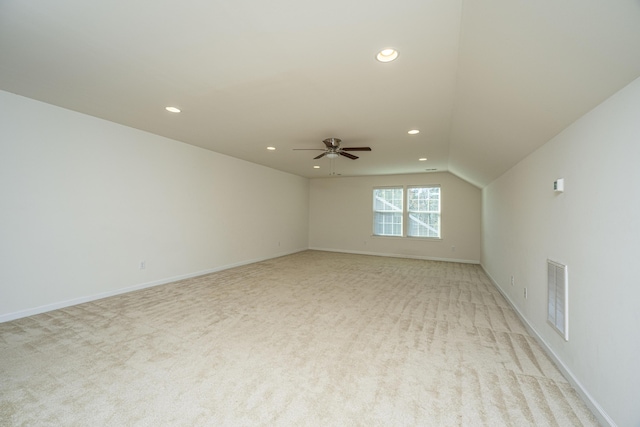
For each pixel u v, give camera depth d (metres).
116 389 1.75
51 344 2.34
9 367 1.98
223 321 2.89
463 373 2.00
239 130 3.85
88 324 2.77
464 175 6.10
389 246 7.72
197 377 1.90
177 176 4.56
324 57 2.00
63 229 3.23
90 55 2.05
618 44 1.16
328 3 1.46
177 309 3.23
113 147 3.69
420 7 1.47
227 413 1.56
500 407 1.64
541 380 1.93
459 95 2.50
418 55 1.94
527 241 2.94
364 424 1.49
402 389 1.80
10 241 2.84
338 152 4.32
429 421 1.52
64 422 1.47
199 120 3.48
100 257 3.58
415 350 2.33
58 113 3.16
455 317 3.12
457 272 5.60
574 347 1.88
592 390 1.64
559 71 1.52
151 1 1.47
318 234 8.76
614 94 1.48
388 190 7.84
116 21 1.66
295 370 2.00
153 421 1.49
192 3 1.48
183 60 2.09
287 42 1.83
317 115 3.19
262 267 5.89
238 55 2.01
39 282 3.04
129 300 3.54
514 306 3.36
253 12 1.54
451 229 7.01
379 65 2.09
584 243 1.78
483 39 1.60
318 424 1.49
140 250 4.05
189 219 4.79
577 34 1.22
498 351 2.34
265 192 6.78
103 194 3.60
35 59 2.12
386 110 2.99
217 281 4.61
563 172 2.10
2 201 2.79
